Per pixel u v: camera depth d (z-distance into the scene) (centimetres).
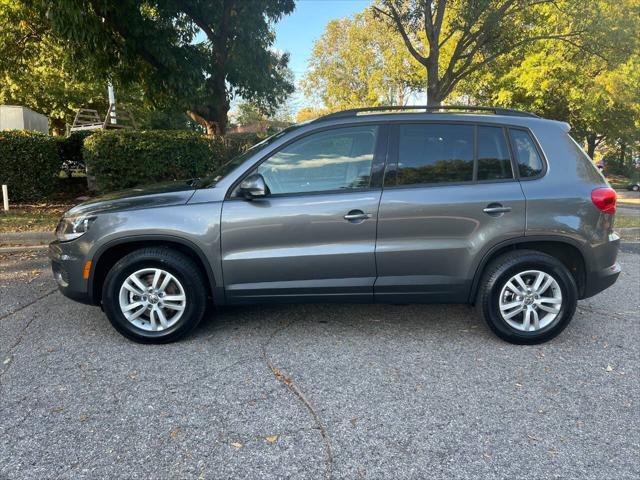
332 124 390
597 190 388
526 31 1348
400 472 245
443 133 390
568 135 402
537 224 380
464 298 394
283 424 285
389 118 391
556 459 256
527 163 390
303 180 387
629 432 279
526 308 391
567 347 394
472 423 287
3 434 273
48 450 260
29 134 1030
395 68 3512
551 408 304
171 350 382
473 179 387
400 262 383
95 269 386
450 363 363
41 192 1059
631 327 438
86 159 978
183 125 3247
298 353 378
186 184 427
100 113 2970
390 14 1195
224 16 1102
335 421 288
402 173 385
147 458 254
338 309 477
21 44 1377
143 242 391
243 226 377
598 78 2325
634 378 343
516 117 399
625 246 821
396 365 359
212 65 1147
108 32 995
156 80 1119
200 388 324
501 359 371
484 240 381
